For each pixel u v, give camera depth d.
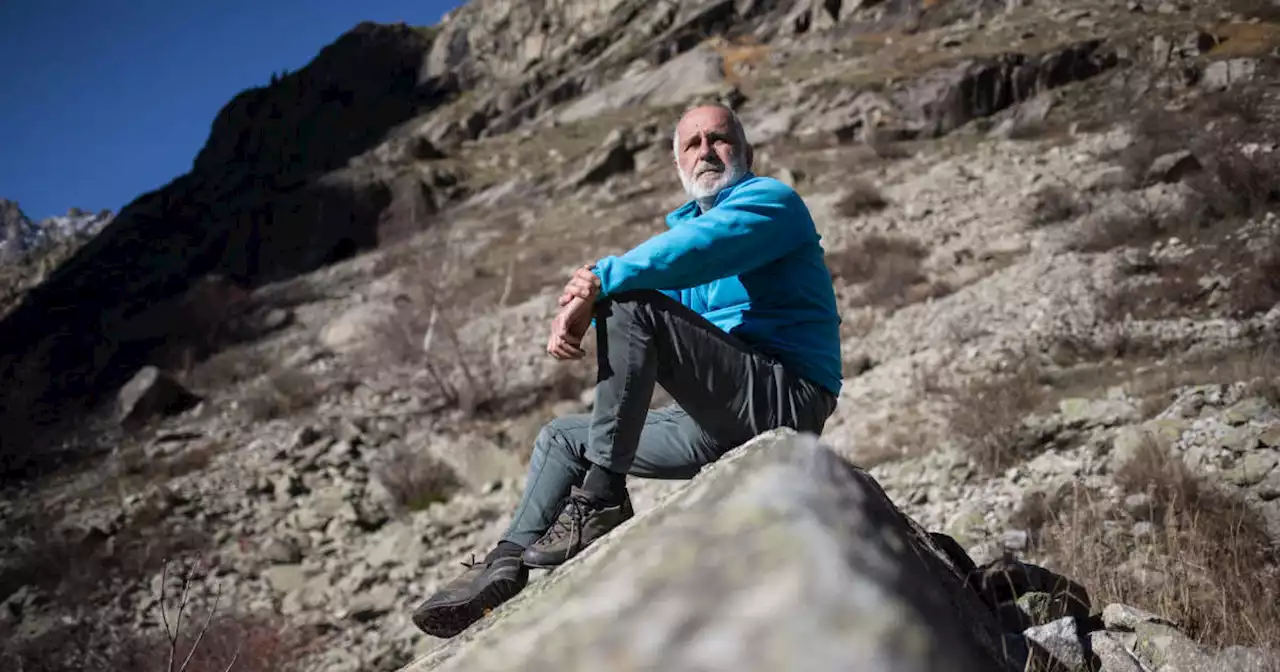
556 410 12.92
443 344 16.66
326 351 19.44
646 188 30.61
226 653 7.20
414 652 7.42
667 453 2.67
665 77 45.94
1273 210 11.96
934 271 14.77
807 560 0.71
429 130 57.88
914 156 25.22
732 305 2.73
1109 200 15.39
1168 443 6.29
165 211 46.50
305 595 8.84
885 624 0.66
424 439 12.97
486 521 10.11
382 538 10.08
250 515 11.17
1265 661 2.80
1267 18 28.88
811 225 2.69
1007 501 6.45
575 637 0.76
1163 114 20.44
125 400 17.50
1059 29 33.16
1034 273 12.77
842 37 43.56
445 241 29.05
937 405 9.05
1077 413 7.45
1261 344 8.23
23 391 22.61
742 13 51.09
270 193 38.50
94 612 8.78
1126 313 10.13
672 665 0.69
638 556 0.80
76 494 13.13
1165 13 31.95
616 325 2.41
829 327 2.72
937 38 36.94
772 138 29.98
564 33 63.31
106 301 37.12
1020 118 26.19
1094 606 3.79
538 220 30.03
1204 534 4.76
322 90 65.75
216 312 26.16
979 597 2.61
